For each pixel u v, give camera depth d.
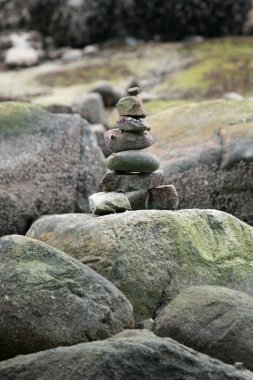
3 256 8.92
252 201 13.65
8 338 8.55
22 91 23.52
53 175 14.05
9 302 8.61
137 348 7.78
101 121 18.98
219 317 8.70
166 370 7.76
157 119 15.40
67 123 14.68
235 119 14.74
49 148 14.23
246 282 10.17
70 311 8.66
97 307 8.74
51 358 7.88
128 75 24.73
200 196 13.95
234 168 13.75
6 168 13.62
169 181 14.01
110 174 10.77
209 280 9.97
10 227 13.41
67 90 23.41
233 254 10.33
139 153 10.72
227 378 7.84
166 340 8.03
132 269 9.67
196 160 14.05
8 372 7.92
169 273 9.80
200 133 14.66
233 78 22.72
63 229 10.34
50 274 8.82
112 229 9.87
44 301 8.65
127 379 7.68
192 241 10.07
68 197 14.09
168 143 14.66
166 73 24.66
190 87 22.42
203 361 7.88
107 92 21.52
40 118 14.62
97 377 7.64
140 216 9.97
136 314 9.58
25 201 13.59
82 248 9.95
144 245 9.81
